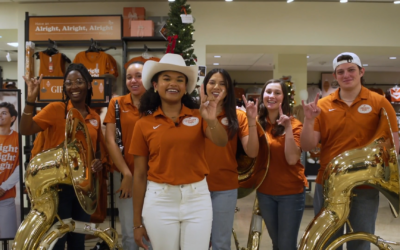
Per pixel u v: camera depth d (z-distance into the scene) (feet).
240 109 8.50
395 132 7.32
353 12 18.69
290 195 7.75
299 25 18.57
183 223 5.43
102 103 11.33
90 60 16.11
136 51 17.11
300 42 18.62
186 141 5.43
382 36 18.81
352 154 6.89
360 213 7.32
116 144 8.11
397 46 18.85
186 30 9.80
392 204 6.73
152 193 5.47
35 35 16.75
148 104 5.89
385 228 13.39
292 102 19.72
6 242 9.75
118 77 17.37
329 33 18.67
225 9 18.35
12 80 27.81
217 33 18.38
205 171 5.64
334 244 6.73
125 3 17.62
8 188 9.43
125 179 7.82
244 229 13.52
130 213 8.21
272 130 8.05
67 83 7.72
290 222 7.73
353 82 7.31
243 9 18.39
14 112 9.41
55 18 16.74
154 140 5.50
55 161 7.04
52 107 7.70
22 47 17.35
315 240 6.72
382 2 18.56
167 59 5.73
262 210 8.16
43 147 7.86
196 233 5.36
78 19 16.75
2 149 9.37
